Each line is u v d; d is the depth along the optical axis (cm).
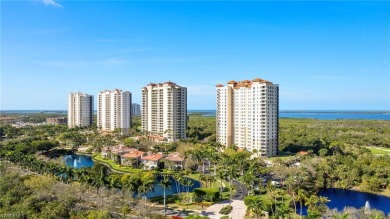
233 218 10856
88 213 9656
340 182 14938
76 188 12256
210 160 18625
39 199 10419
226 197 13375
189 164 18438
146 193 13112
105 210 10219
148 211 10969
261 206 10356
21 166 17175
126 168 19500
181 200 12900
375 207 12444
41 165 15812
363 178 14950
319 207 10812
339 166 15875
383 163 16238
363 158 17850
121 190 12650
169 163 19112
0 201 10131
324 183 15000
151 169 18388
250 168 15038
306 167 15525
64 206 9831
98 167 16212
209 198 12738
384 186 14488
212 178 15562
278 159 18538
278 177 15625
